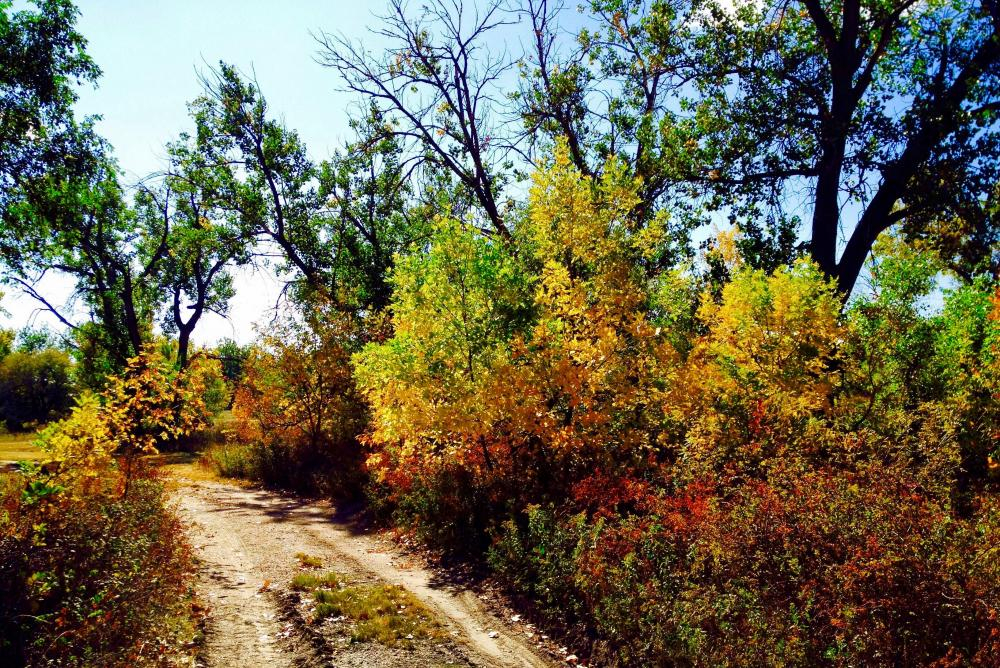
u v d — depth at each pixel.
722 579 5.74
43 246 23.83
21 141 18.92
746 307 10.52
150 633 5.62
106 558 5.95
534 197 10.45
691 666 5.28
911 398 10.24
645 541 6.81
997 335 9.54
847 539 4.77
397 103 21.05
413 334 9.95
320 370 20.19
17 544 5.42
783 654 4.70
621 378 9.63
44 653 4.61
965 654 3.93
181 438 30.94
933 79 15.91
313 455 20.05
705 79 17.80
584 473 9.73
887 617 4.21
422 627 6.84
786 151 16.59
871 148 15.74
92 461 7.85
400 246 26.27
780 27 17.56
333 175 25.66
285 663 5.83
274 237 25.95
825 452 7.65
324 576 8.73
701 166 17.55
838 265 16.34
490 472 10.53
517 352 9.51
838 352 10.39
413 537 11.29
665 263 16.89
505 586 8.30
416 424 9.69
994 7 14.98
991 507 5.41
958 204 15.67
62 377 48.66
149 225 33.41
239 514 14.59
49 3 17.78
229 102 24.69
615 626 6.15
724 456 8.18
